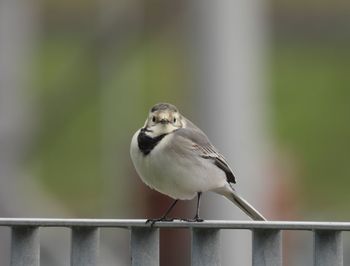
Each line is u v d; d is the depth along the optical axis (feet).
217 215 55.31
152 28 76.79
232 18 58.29
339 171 106.42
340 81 119.34
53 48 118.11
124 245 67.46
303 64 123.44
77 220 26.84
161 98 109.70
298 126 112.57
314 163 106.93
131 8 76.28
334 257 26.32
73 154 104.63
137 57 94.38
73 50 118.11
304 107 115.65
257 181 58.75
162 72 111.24
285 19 123.95
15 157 75.72
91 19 120.47
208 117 58.03
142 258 27.12
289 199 63.87
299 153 108.47
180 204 56.08
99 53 81.15
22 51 83.41
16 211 73.82
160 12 75.31
